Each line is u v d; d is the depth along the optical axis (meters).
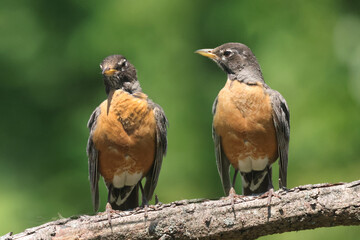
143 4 14.21
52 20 14.80
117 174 8.73
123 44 14.07
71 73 14.61
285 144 8.88
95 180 8.74
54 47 14.66
